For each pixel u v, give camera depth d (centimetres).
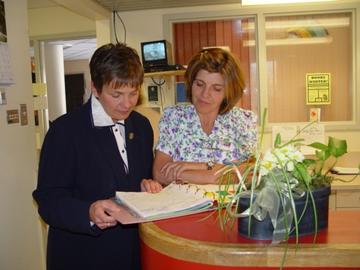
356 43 312
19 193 237
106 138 135
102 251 135
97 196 133
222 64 149
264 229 89
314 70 323
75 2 275
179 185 129
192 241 89
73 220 115
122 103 123
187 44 336
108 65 117
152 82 337
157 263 93
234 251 84
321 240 89
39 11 441
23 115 242
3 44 221
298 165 89
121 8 330
